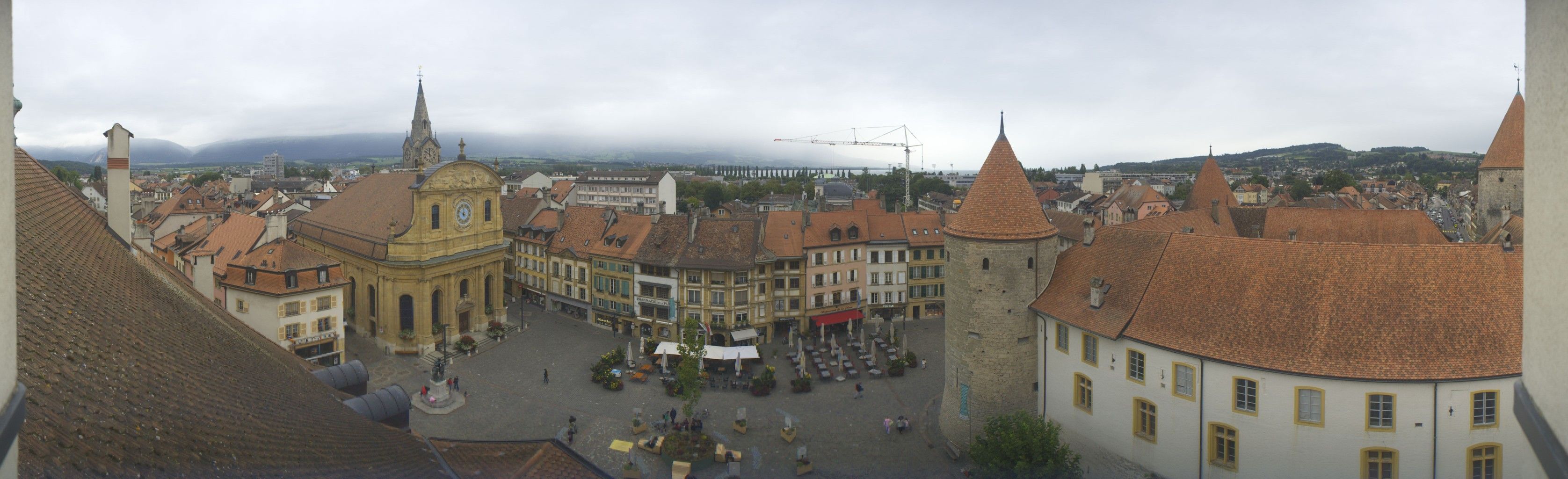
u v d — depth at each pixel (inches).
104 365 575.5
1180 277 1860.2
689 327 2556.6
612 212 3981.3
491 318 3636.8
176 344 794.8
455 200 3356.3
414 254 3211.1
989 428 1945.1
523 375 3011.8
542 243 4072.3
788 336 3631.9
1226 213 3631.9
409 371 3029.0
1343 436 1542.8
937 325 3841.0
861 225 3895.2
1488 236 2984.7
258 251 3014.3
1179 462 1753.2
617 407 2672.2
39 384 454.6
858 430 2450.8
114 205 1621.6
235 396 741.3
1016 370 2159.2
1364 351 1544.0
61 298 651.5
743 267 3398.1
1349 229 3294.8
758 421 2529.5
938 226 4030.5
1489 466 1494.8
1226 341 1676.9
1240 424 1644.9
